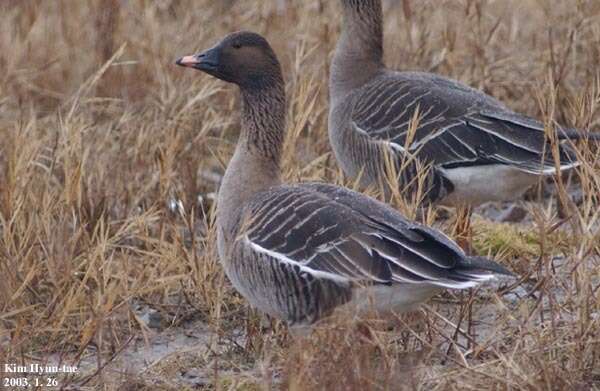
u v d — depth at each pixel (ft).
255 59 40.01
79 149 48.60
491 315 40.70
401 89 46.57
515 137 44.42
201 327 41.34
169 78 57.11
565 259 41.81
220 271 42.60
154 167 50.98
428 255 34.27
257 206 37.47
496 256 44.68
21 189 44.88
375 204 36.78
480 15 57.31
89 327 37.65
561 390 33.88
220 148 54.75
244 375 36.60
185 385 36.73
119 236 44.60
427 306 38.73
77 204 45.44
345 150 47.98
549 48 56.13
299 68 56.49
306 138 54.03
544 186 52.80
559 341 36.01
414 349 37.50
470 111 45.32
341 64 49.16
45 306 41.06
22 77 58.44
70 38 61.72
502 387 34.04
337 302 35.55
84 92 57.62
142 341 40.32
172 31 61.87
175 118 52.90
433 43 59.36
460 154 44.98
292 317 36.68
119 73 59.26
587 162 42.70
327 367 32.99
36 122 53.78
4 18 62.64
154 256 43.42
